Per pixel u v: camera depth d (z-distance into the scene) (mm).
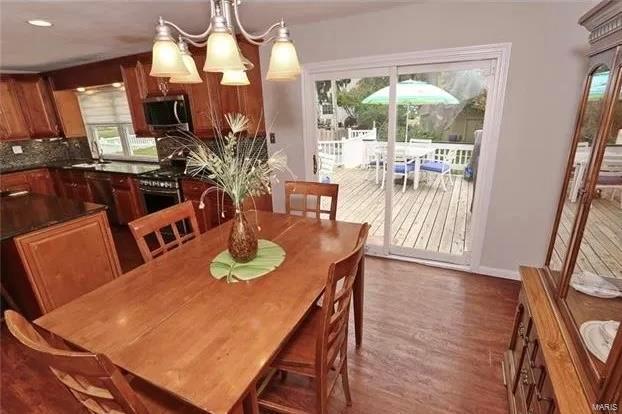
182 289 1373
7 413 1705
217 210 3451
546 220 2502
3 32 2539
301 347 1412
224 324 1143
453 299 2520
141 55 3498
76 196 4652
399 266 3072
